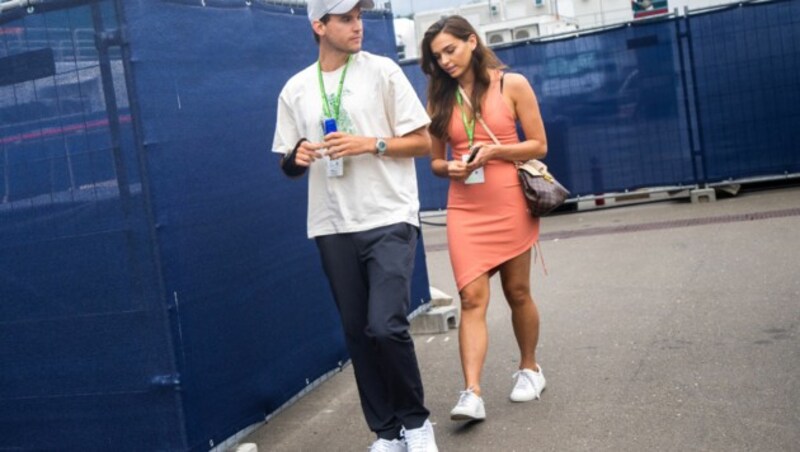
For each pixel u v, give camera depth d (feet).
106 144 12.74
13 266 13.44
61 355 13.34
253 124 15.43
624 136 38.22
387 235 12.93
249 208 15.08
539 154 15.29
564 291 23.88
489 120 15.11
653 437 13.56
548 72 38.83
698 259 25.62
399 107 13.02
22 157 13.19
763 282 21.98
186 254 13.26
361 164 12.96
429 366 18.78
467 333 15.12
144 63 12.74
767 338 17.62
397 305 12.80
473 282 15.07
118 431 13.25
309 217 13.50
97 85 12.69
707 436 13.38
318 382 17.21
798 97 36.11
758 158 36.68
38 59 12.96
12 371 13.64
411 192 13.32
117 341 13.03
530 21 54.90
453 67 14.90
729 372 15.97
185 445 12.95
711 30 36.70
